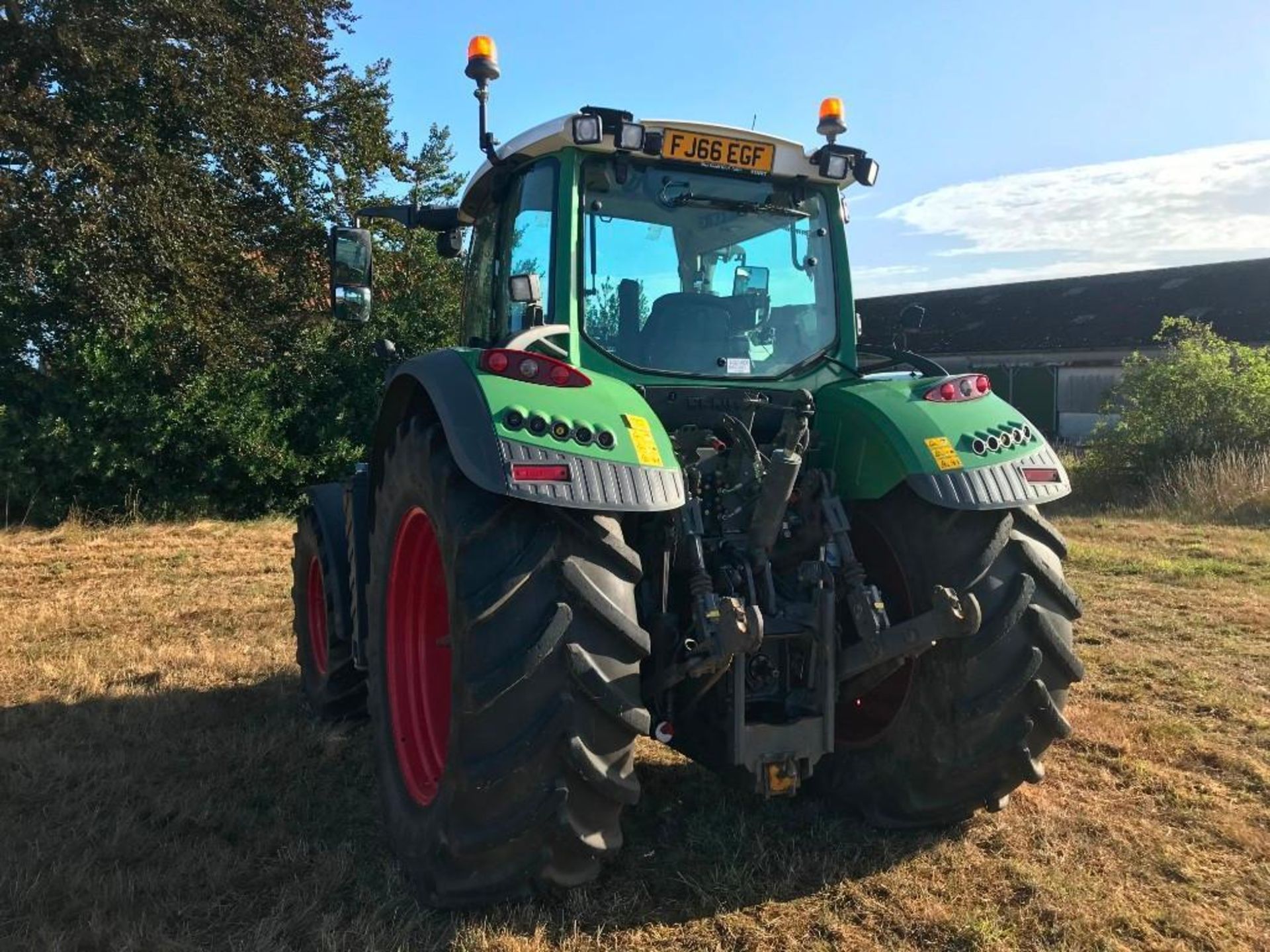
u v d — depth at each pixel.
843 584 3.10
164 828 3.34
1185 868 3.01
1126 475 13.64
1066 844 3.19
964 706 2.98
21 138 11.91
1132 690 4.80
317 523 4.54
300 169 15.30
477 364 2.80
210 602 7.37
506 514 2.60
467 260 4.46
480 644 2.51
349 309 3.99
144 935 2.63
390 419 3.42
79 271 12.31
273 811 3.50
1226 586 7.38
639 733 2.61
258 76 14.89
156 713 4.58
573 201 3.29
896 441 3.10
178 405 12.56
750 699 3.05
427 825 2.78
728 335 3.52
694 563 2.90
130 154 12.95
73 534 10.95
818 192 3.74
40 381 12.41
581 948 2.61
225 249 13.93
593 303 3.33
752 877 2.98
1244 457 12.33
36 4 12.34
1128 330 27.70
